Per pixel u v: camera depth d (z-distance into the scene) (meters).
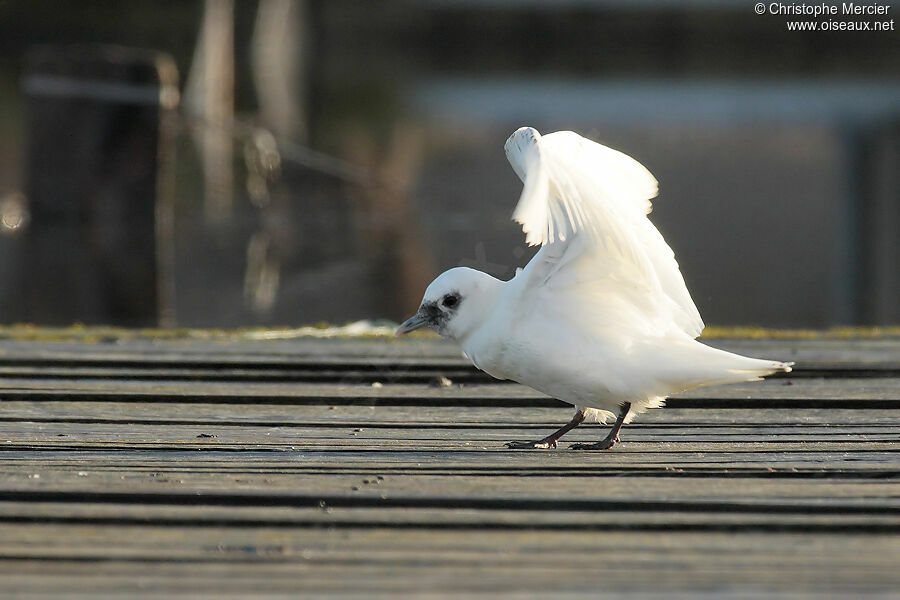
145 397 8.93
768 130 33.72
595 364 7.39
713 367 7.30
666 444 7.48
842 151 29.00
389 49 52.34
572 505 5.88
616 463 6.81
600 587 4.70
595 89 40.84
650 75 43.72
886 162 28.05
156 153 17.45
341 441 7.53
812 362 10.08
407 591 4.66
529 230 6.11
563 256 7.38
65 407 8.62
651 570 4.92
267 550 5.18
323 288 17.05
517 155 6.70
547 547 5.23
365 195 24.70
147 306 16.02
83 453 7.05
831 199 26.56
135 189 17.33
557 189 6.53
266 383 9.59
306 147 28.81
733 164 30.50
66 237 17.20
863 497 5.96
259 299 16.19
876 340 11.62
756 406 8.77
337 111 35.69
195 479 6.36
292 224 21.52
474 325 7.79
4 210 21.50
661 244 7.88
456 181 26.83
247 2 45.88
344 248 19.75
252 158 24.80
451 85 42.16
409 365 9.93
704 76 43.12
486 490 6.11
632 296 7.54
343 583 4.75
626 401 7.50
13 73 38.28
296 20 50.75
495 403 8.91
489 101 38.81
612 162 7.58
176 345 11.05
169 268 18.05
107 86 17.17
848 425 8.05
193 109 27.47
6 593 4.63
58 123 17.16
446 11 53.12
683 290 7.89
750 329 12.55
